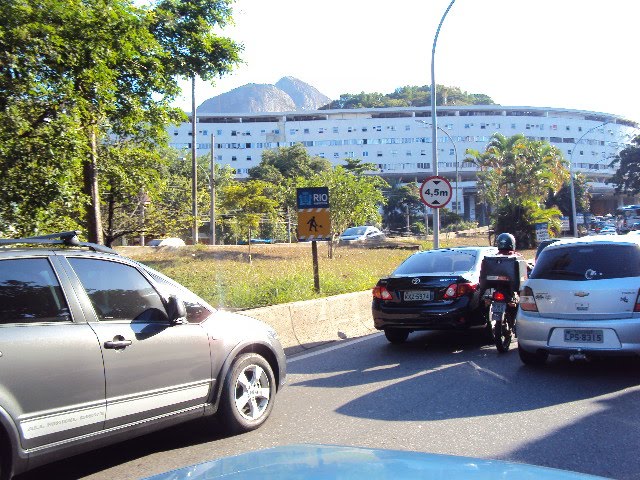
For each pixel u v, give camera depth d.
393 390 7.02
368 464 1.95
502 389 6.87
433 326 9.02
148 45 11.74
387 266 23.66
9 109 8.76
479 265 9.66
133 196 15.73
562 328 7.24
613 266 7.18
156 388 4.74
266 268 22.19
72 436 4.15
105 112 11.12
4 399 3.77
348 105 175.00
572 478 1.88
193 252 30.75
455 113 128.62
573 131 133.38
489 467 1.95
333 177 31.31
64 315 4.29
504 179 54.00
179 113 14.54
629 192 84.88
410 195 98.50
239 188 32.22
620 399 6.29
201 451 5.11
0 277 4.09
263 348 5.90
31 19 8.85
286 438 5.36
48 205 9.60
